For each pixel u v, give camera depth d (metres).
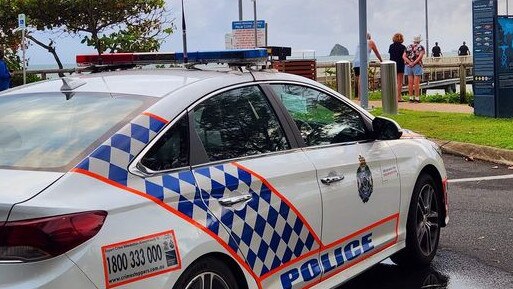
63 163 3.19
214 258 3.50
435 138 11.36
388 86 14.34
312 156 4.31
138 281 3.08
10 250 2.84
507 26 13.35
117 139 3.32
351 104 4.94
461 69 17.94
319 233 4.23
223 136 3.83
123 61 4.62
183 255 3.27
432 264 5.59
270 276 3.84
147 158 3.37
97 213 3.00
